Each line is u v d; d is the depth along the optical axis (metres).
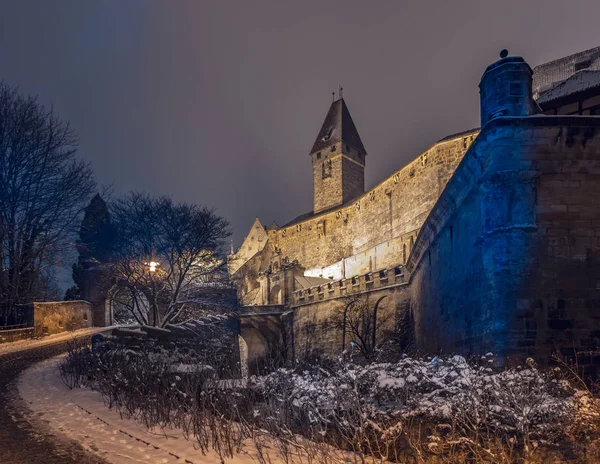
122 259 35.81
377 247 61.03
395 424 7.86
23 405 11.94
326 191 90.75
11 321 33.56
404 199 57.97
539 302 10.94
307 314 44.97
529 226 11.18
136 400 11.68
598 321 10.82
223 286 42.91
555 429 7.29
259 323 48.44
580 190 11.27
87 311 41.47
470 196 13.68
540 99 22.61
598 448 6.96
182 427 9.86
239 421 9.74
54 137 36.16
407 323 32.28
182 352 22.94
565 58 28.06
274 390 10.41
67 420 10.45
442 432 7.71
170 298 36.94
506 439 7.06
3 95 34.62
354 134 94.31
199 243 36.59
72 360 16.83
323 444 7.92
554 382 8.82
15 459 7.68
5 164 34.19
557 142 11.36
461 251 15.09
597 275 11.00
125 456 7.89
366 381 9.02
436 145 51.94
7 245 34.66
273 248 85.38
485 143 11.88
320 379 10.60
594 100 21.16
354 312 37.06
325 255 76.06
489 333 11.64
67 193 36.66
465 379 8.36
